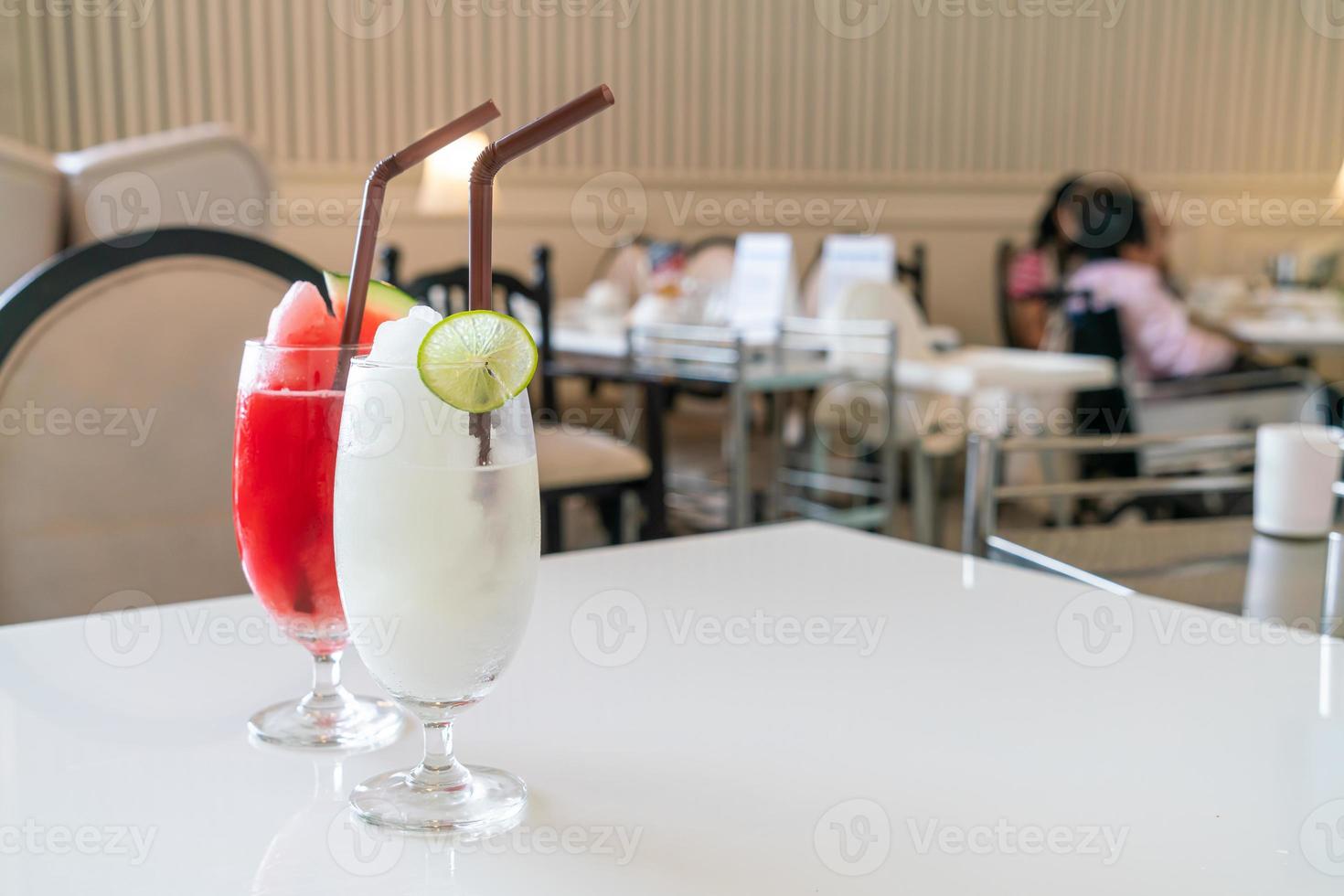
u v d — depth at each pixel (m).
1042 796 0.53
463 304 3.29
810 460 4.69
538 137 0.49
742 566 0.93
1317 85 7.24
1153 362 4.36
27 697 0.66
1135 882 0.45
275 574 0.63
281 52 5.59
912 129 6.80
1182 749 0.59
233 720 0.63
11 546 1.43
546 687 0.68
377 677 0.53
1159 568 1.25
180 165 2.16
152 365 1.46
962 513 4.76
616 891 0.45
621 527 2.89
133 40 5.36
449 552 0.50
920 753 0.58
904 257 6.86
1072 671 0.70
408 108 5.83
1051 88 6.96
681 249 4.38
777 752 0.58
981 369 3.98
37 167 1.99
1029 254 5.08
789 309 4.56
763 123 6.53
